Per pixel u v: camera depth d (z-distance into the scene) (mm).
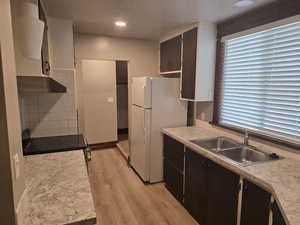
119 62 4820
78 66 3430
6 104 787
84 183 1288
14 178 845
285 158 1799
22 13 969
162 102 2943
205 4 2023
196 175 2162
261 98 2111
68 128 2623
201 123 3031
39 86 1213
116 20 2600
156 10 2217
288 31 1811
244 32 2229
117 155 4211
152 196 2703
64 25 2605
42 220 928
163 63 3510
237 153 2111
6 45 811
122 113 5691
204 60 2611
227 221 1746
